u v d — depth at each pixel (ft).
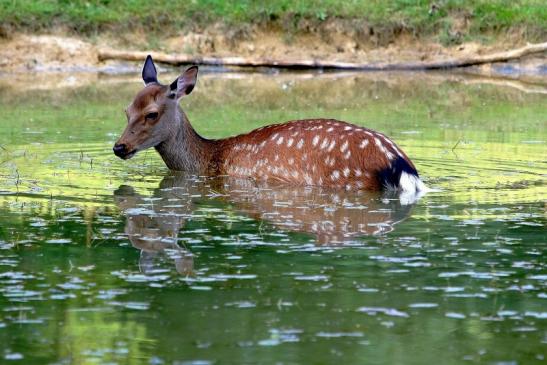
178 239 35.99
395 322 28.02
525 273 32.07
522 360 25.52
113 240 35.81
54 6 98.32
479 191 43.98
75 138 58.44
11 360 25.39
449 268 32.55
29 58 93.15
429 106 73.56
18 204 41.16
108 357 25.58
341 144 45.01
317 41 100.22
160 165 51.01
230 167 47.96
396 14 101.65
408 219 38.75
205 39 98.17
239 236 36.32
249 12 100.58
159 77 87.66
